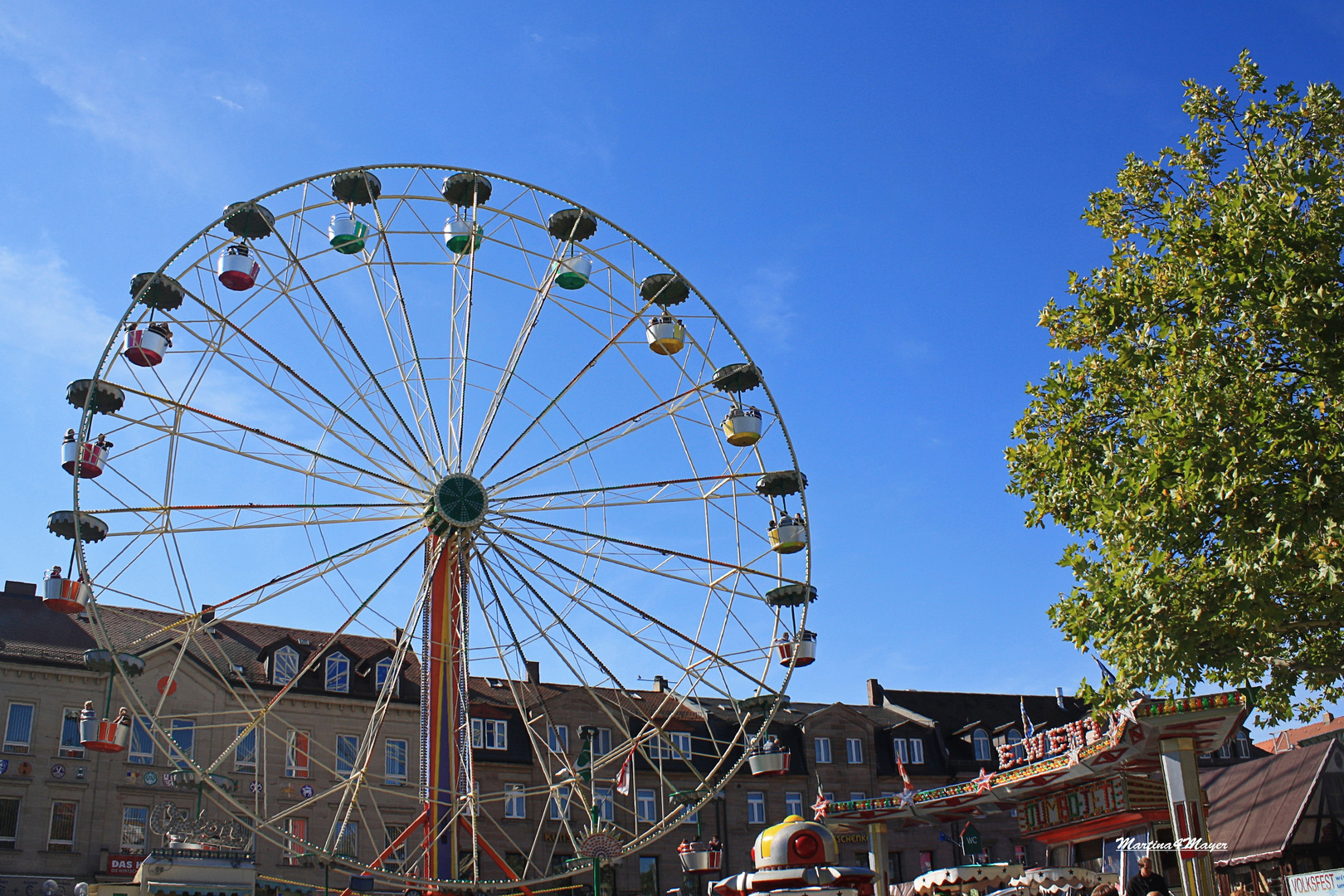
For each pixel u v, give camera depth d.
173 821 32.56
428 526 33.59
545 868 54.69
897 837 62.53
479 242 35.91
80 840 47.09
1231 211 26.83
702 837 59.25
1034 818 34.50
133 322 31.33
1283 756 37.09
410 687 56.91
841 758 64.00
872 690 72.62
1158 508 25.00
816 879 17.97
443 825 31.38
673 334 36.06
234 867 30.89
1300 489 23.31
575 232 36.12
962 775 66.00
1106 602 25.75
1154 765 28.27
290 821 51.41
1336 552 23.88
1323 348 24.55
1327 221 26.25
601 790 58.09
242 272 31.47
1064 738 28.31
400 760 55.06
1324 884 20.81
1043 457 30.58
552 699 59.41
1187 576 24.73
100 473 30.72
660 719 61.31
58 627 51.09
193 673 51.91
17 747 47.38
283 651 54.69
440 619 32.62
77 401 30.70
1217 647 24.95
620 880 56.78
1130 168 31.28
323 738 53.62
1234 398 24.86
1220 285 26.56
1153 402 27.73
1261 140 28.67
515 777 56.22
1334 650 25.88
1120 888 27.19
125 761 49.28
